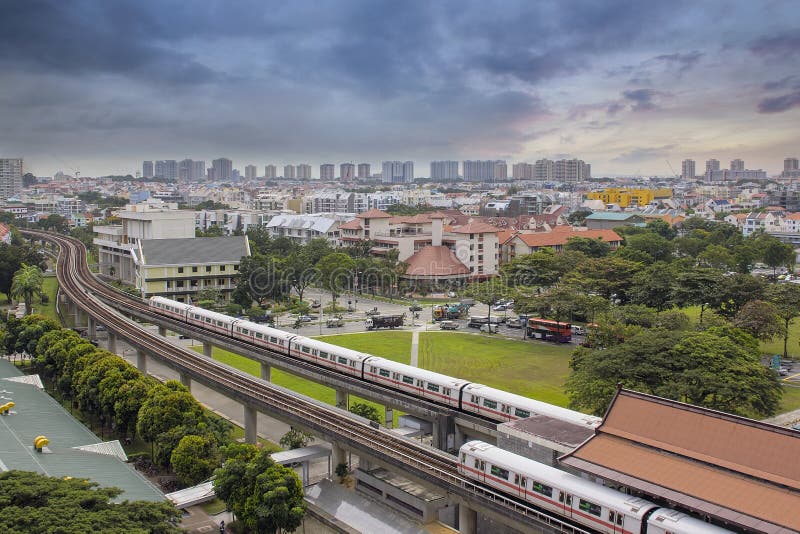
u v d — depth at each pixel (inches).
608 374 3595.0
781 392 3506.4
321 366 4303.6
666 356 3595.0
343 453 3216.0
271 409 3472.0
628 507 2080.5
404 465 2741.1
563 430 2635.3
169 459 3129.9
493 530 2600.9
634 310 5403.5
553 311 6235.2
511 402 3107.8
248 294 7495.1
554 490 2284.7
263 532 2564.0
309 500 3014.3
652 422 2310.5
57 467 2768.2
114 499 2497.5
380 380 3853.3
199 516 2908.5
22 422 3385.8
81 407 3954.2
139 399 3570.4
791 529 1780.3
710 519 2020.2
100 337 6412.4
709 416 2210.9
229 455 2844.5
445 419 3348.9
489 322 6466.5
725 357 3545.8
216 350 5999.0
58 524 1955.0
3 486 2172.7
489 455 2534.5
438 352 5556.1
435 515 2822.3
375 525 2770.7
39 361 4623.5
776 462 1996.8
